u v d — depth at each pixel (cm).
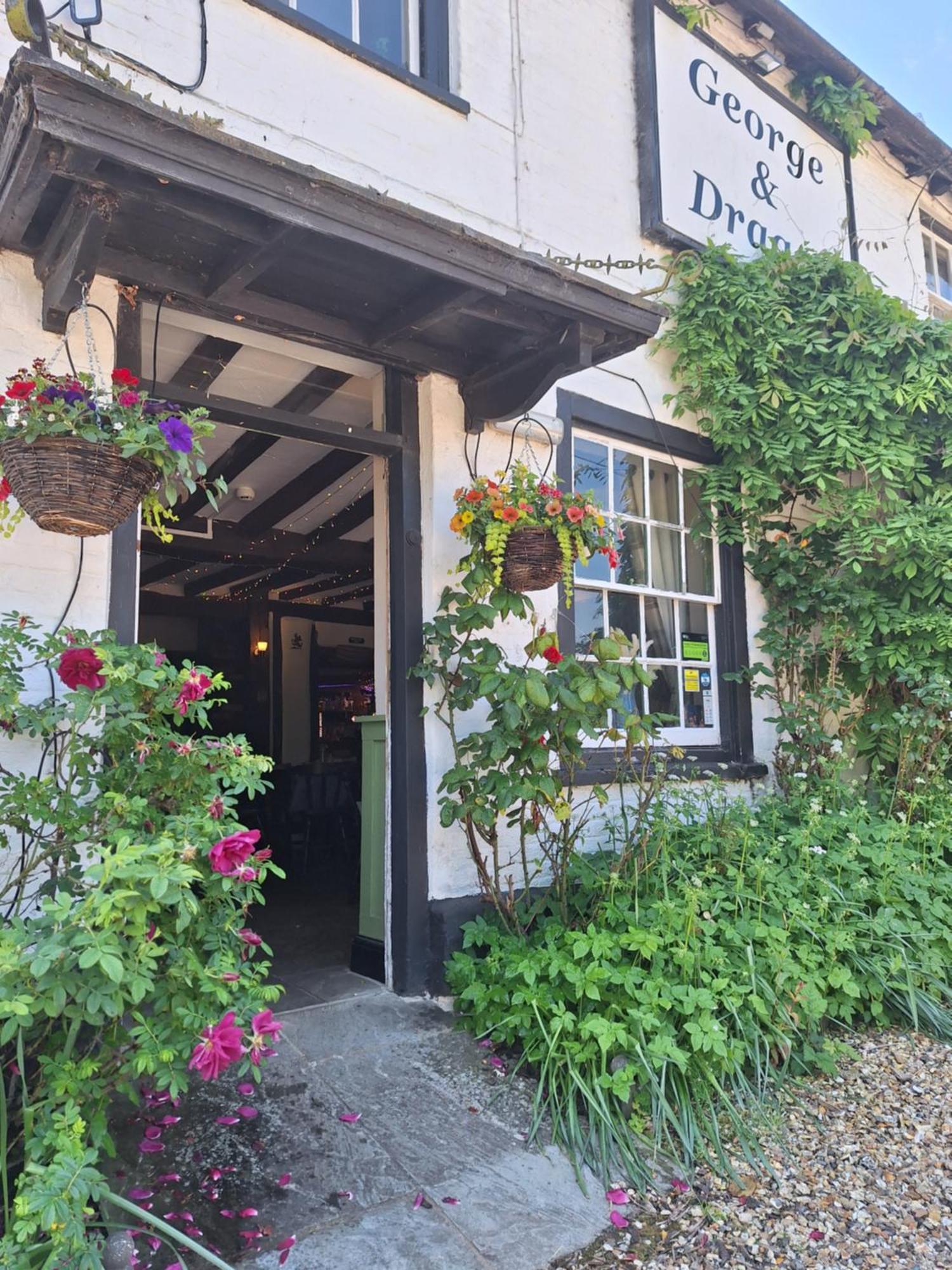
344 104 357
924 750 512
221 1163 231
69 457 212
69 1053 187
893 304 519
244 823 675
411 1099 273
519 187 426
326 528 600
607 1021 273
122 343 292
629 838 370
